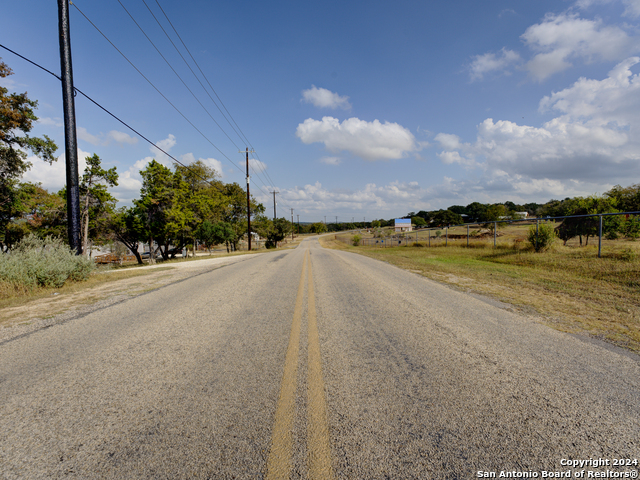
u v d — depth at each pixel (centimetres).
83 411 233
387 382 276
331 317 495
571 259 1070
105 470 175
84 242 2400
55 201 2575
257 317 498
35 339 396
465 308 545
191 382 278
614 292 652
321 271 1106
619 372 293
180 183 3334
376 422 217
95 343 380
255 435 205
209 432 208
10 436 204
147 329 437
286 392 259
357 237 5506
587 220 1414
